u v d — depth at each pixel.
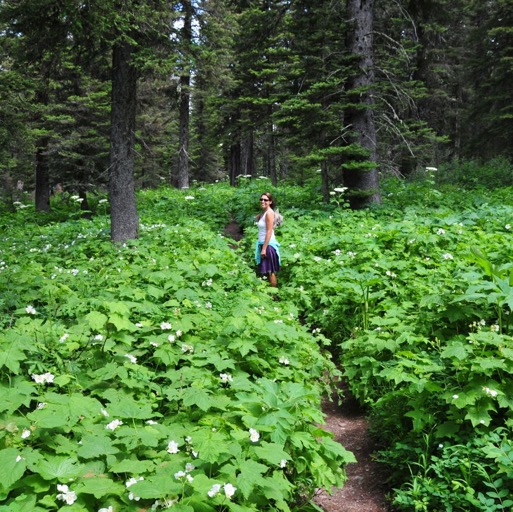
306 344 5.81
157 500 2.80
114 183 11.27
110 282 7.04
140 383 4.11
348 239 10.08
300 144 15.50
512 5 24.62
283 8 15.41
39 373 4.06
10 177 28.58
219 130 30.41
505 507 3.43
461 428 4.30
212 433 3.23
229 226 16.47
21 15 10.22
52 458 3.04
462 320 5.60
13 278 6.91
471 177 20.83
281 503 3.10
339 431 5.31
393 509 3.96
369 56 14.26
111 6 9.32
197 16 14.53
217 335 5.34
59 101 20.17
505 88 25.20
